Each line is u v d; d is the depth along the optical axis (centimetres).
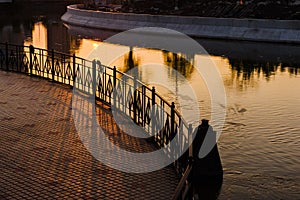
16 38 2744
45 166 615
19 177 579
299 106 1198
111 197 531
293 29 2564
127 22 3256
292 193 694
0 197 524
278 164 800
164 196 535
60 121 813
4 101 937
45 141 711
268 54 2216
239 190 695
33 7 5509
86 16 3694
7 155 651
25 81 1129
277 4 3164
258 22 2678
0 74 1208
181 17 2984
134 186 561
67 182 568
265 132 977
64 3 6081
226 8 3328
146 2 4081
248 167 786
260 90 1412
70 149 679
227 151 862
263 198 673
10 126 780
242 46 2492
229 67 1862
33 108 891
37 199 522
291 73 1733
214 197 652
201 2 3662
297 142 912
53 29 3391
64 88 1066
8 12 4934
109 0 4997
